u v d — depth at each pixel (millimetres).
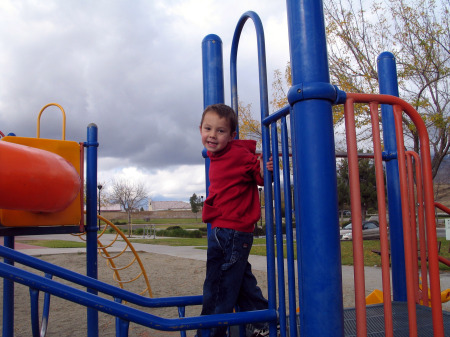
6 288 2787
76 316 4879
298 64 1336
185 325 1497
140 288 6746
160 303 1974
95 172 3230
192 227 46969
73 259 10578
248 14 1954
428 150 1508
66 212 2855
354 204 1341
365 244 13094
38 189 2191
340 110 12281
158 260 10672
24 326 4383
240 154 1853
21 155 2152
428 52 12055
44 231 2867
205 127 1888
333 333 1219
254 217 1827
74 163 2943
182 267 9266
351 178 1359
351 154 1368
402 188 1448
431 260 1433
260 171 1835
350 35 13062
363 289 1298
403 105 1495
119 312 1454
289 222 1569
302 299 1292
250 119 16328
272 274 1642
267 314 1598
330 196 1267
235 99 2209
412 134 11898
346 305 4980
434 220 1460
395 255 2580
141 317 1474
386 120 2721
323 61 1330
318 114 1295
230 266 1743
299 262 1325
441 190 22703
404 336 1773
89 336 3125
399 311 2199
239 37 2205
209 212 1858
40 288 1373
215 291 1757
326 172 1272
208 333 1648
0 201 2066
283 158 1579
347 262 8867
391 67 2805
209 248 1835
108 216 58812
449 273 6988
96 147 3260
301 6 1350
